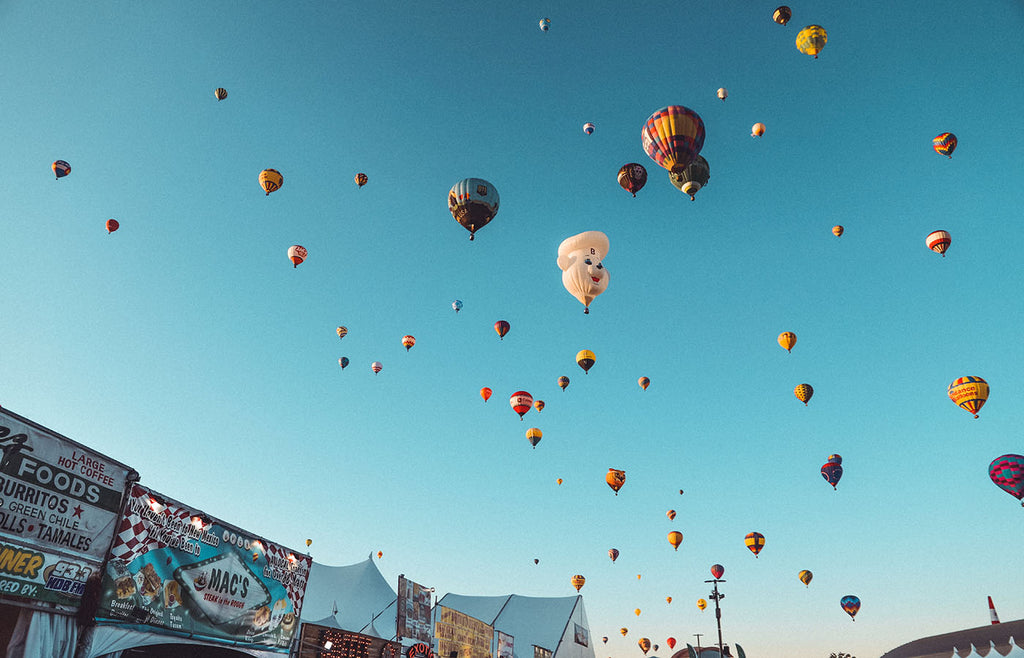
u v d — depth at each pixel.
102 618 10.95
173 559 12.75
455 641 29.83
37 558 9.83
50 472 10.15
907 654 87.69
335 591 44.06
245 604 14.90
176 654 14.53
